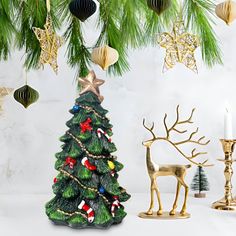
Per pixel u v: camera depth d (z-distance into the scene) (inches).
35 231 41.8
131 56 62.3
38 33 40.4
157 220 45.3
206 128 61.7
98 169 42.2
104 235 40.6
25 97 43.6
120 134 62.6
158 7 35.8
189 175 62.2
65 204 42.8
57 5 52.9
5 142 63.1
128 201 55.1
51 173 63.1
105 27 52.4
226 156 52.1
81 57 55.8
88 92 44.1
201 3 49.4
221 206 50.6
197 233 41.2
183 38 42.1
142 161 62.4
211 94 61.6
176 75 62.0
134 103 62.5
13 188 63.4
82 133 42.6
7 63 62.8
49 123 62.9
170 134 62.0
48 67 62.6
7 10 51.9
